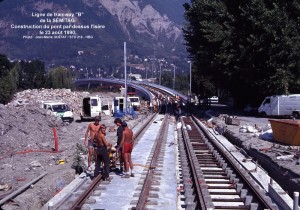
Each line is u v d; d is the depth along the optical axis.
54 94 78.06
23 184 15.70
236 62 46.78
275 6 43.81
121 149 17.19
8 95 67.81
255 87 49.81
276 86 44.28
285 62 44.28
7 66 107.38
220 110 59.91
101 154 15.89
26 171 18.12
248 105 55.41
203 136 31.56
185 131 34.56
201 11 49.72
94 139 17.05
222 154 21.81
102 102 56.97
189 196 13.59
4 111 30.58
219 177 17.22
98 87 170.00
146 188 14.17
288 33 43.75
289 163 17.47
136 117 50.81
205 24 47.44
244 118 44.22
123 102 55.75
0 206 12.75
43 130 31.16
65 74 132.12
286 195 13.19
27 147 25.30
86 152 21.20
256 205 12.53
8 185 15.40
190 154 21.41
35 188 15.09
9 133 26.67
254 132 29.94
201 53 50.25
